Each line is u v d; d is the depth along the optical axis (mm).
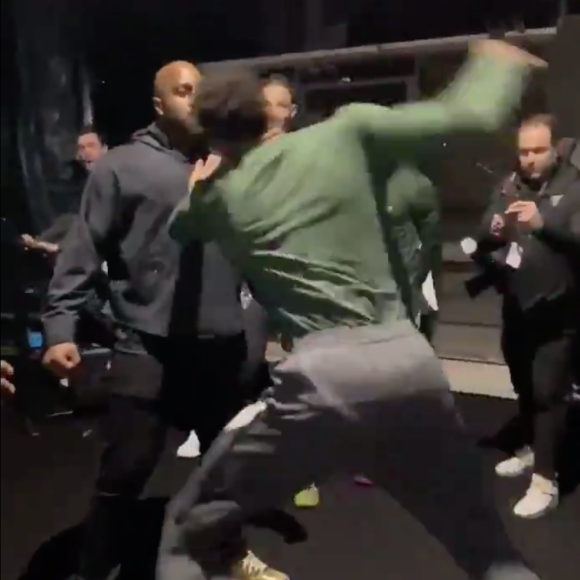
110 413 1862
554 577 1569
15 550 1840
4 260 1961
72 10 1896
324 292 1434
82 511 1888
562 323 1754
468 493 1495
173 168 1704
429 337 1649
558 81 1607
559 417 1753
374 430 1423
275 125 1564
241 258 1495
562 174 1671
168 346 1770
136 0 1834
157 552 1644
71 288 1801
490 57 1493
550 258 1732
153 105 1756
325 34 1764
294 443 1452
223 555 1597
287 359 1454
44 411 2002
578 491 1777
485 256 1721
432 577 1667
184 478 1722
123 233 1762
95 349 1852
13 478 1964
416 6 1684
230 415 1707
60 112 1930
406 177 1484
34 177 1964
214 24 1838
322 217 1414
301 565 1692
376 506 1874
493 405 1687
